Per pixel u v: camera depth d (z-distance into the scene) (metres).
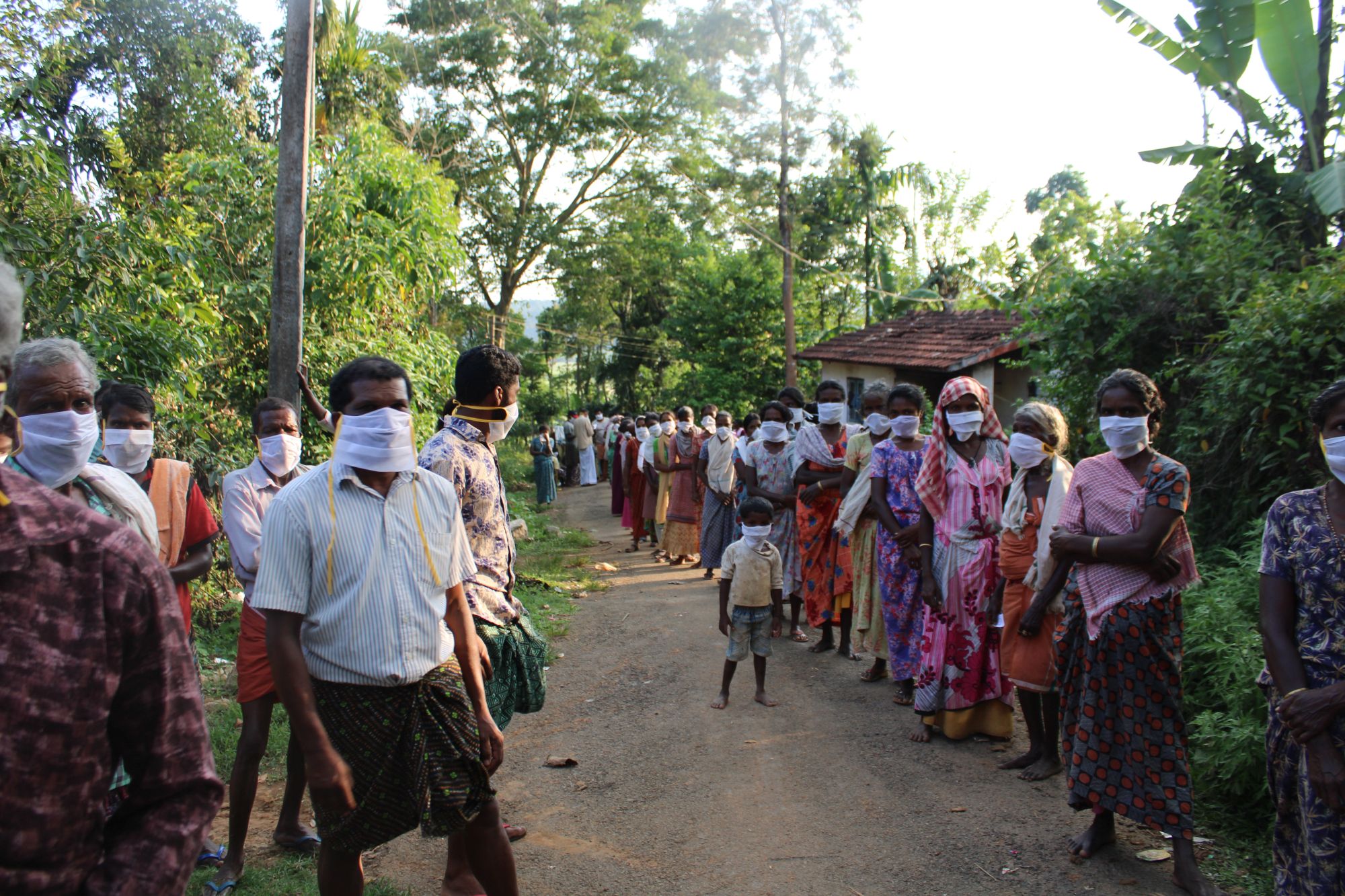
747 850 4.09
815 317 30.27
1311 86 7.75
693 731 5.59
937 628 5.23
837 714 5.78
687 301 29.52
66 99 10.92
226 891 3.62
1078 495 3.98
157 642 1.56
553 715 5.99
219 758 4.87
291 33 6.41
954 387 5.20
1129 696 3.77
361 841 2.85
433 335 10.16
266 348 8.30
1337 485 2.87
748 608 5.92
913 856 3.98
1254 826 4.07
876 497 5.83
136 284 6.16
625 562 12.25
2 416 1.55
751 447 7.98
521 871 3.96
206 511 3.92
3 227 5.65
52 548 1.43
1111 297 7.73
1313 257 7.58
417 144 25.66
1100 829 3.93
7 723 1.35
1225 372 5.97
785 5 24.14
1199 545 6.18
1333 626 2.79
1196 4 8.28
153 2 13.37
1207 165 8.03
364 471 2.82
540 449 19.66
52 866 1.41
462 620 3.06
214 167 8.50
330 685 2.75
